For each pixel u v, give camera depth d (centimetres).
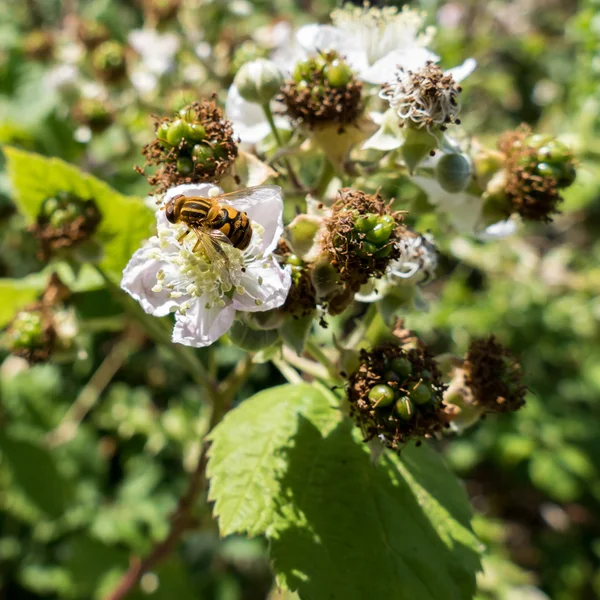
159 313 9
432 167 11
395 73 10
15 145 20
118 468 22
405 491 11
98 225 12
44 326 13
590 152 19
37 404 22
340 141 11
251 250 9
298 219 9
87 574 20
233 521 10
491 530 22
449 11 28
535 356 24
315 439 11
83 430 22
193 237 9
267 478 10
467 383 10
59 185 12
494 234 12
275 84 10
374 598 10
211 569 22
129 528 21
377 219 9
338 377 10
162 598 20
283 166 11
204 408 20
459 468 23
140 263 9
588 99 19
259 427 11
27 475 21
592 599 24
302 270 9
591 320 24
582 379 24
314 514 10
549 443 22
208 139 9
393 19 12
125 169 20
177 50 19
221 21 20
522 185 11
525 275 24
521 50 32
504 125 31
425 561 10
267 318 9
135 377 23
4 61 22
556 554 25
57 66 21
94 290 14
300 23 25
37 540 21
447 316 23
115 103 19
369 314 10
